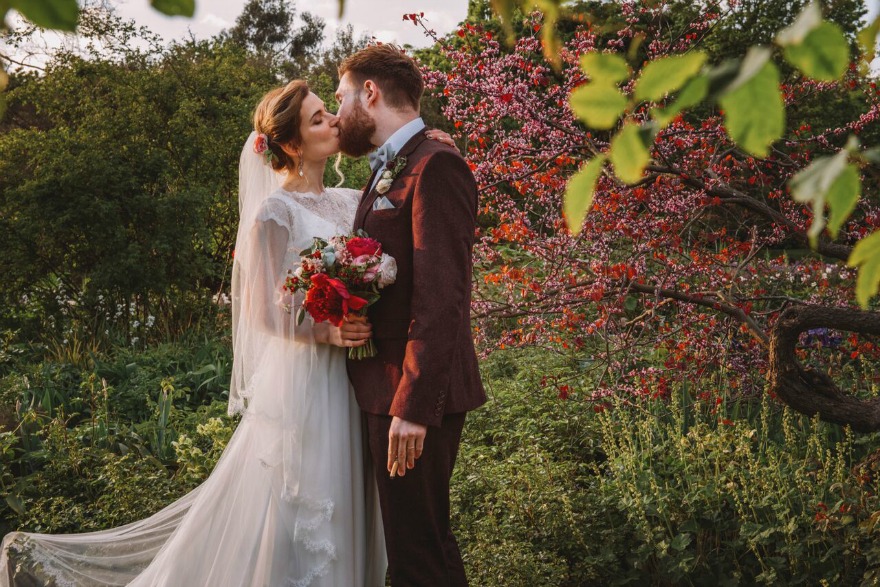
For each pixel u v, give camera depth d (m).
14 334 7.07
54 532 3.55
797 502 3.08
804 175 0.50
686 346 3.93
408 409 2.10
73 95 8.40
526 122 3.51
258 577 2.36
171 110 8.50
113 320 7.54
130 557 2.87
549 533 3.04
